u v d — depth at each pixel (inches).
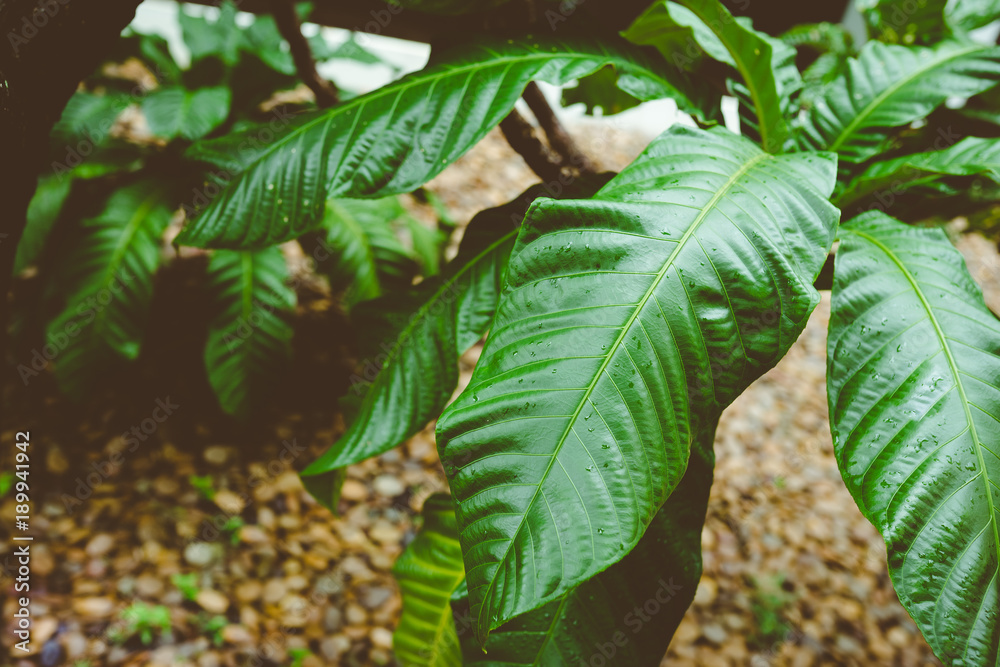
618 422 23.6
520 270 25.2
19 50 26.2
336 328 92.0
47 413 73.4
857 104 35.2
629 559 29.4
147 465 70.8
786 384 105.3
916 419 25.8
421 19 109.2
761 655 67.1
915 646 71.6
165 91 70.6
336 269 71.3
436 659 35.7
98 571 60.7
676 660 65.3
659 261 24.8
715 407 24.5
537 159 38.8
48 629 55.1
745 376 24.6
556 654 29.4
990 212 39.1
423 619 35.8
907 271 28.0
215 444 74.6
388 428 32.4
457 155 28.9
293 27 43.9
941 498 24.9
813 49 46.0
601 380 23.8
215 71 81.3
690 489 29.2
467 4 32.2
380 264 72.2
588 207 25.4
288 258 99.6
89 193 73.7
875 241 29.3
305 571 65.6
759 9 113.1
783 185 26.9
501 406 23.8
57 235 69.6
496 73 30.1
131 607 58.2
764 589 73.8
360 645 60.4
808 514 84.4
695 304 24.7
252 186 29.7
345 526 71.0
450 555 35.3
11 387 74.4
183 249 90.4
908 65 35.4
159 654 55.6
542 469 23.3
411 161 29.1
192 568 63.1
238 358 65.9
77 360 62.3
